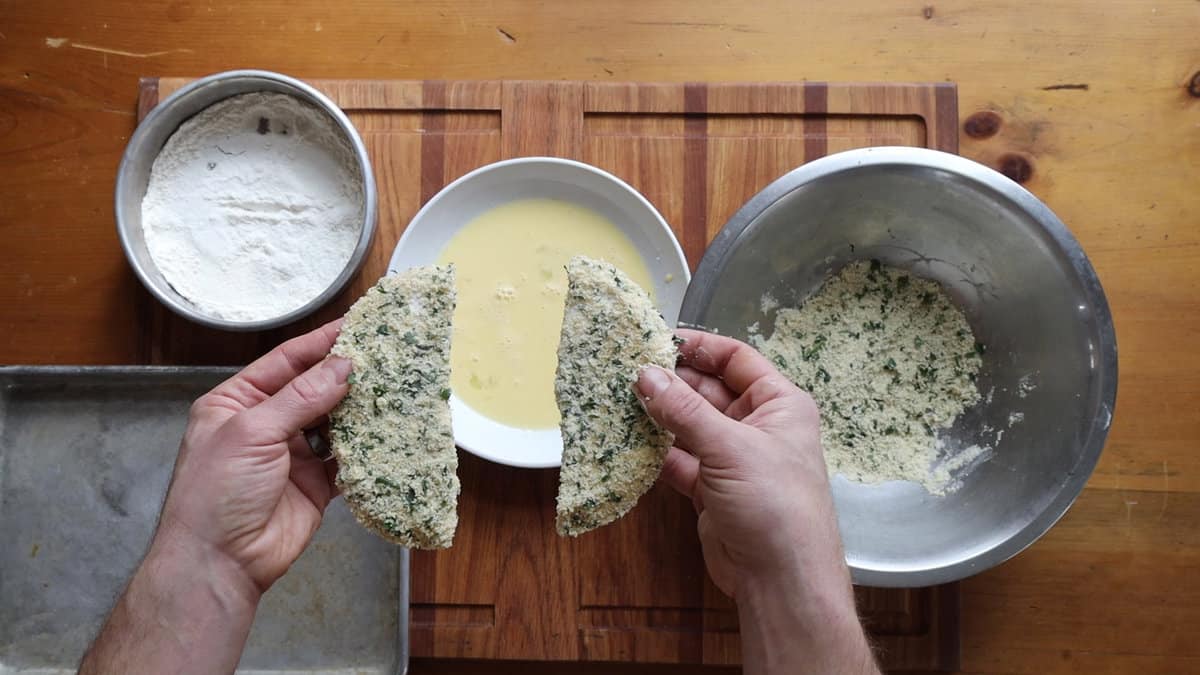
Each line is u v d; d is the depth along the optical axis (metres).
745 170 0.68
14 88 0.69
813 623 0.52
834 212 0.67
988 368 0.69
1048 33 0.70
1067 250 0.61
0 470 0.65
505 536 0.66
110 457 0.66
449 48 0.70
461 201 0.66
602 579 0.66
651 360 0.53
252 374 0.56
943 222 0.67
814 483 0.54
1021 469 0.65
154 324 0.67
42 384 0.65
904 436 0.68
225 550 0.51
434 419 0.52
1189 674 0.66
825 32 0.70
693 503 0.65
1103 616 0.67
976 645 0.67
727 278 0.64
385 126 0.68
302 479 0.57
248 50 0.69
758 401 0.58
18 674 0.64
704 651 0.65
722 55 0.70
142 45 0.69
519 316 0.67
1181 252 0.69
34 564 0.65
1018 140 0.69
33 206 0.68
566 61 0.70
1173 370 0.68
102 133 0.69
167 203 0.65
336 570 0.65
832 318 0.70
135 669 0.50
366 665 0.64
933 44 0.70
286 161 0.66
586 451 0.52
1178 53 0.70
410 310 0.53
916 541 0.64
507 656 0.65
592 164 0.68
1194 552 0.67
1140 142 0.69
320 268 0.65
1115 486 0.68
